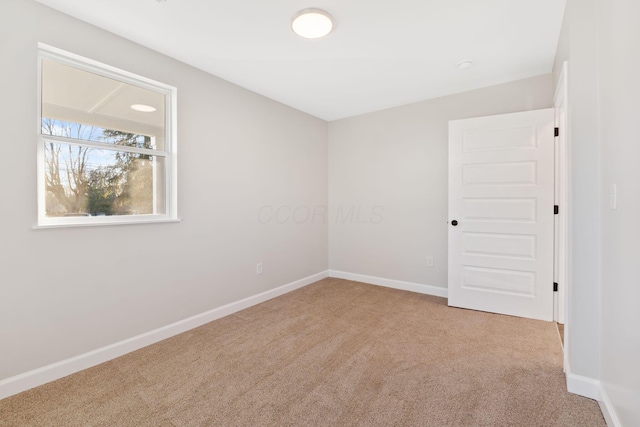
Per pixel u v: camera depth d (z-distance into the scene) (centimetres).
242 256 324
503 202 299
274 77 301
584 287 173
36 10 186
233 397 176
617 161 141
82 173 213
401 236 392
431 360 215
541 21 214
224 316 302
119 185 233
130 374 200
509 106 316
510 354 222
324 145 450
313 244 430
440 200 362
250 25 215
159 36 227
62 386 187
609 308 152
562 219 275
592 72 169
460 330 265
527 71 292
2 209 175
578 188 174
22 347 182
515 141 292
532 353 223
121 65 226
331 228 458
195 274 279
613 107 145
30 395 178
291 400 173
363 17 207
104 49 216
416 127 376
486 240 308
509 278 298
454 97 348
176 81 262
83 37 206
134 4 190
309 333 261
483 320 287
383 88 331
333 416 159
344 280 438
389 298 355
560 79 236
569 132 183
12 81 178
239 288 321
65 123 205
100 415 162
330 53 256
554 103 284
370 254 420
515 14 206
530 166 287
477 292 314
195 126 277
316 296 364
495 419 156
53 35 193
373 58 264
